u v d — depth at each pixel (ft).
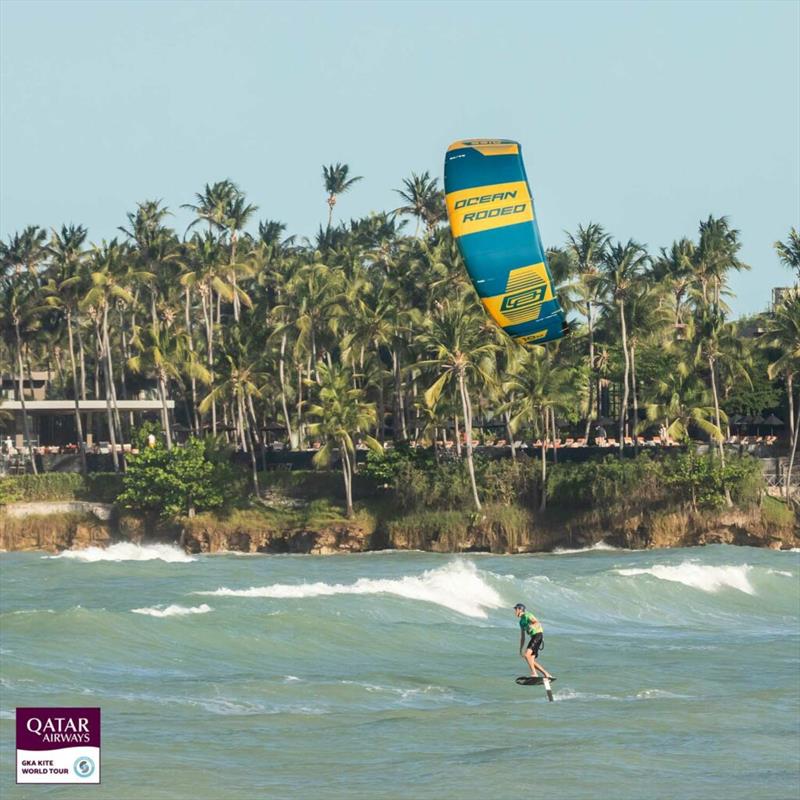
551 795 374.43
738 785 386.93
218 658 586.04
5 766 392.27
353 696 513.45
